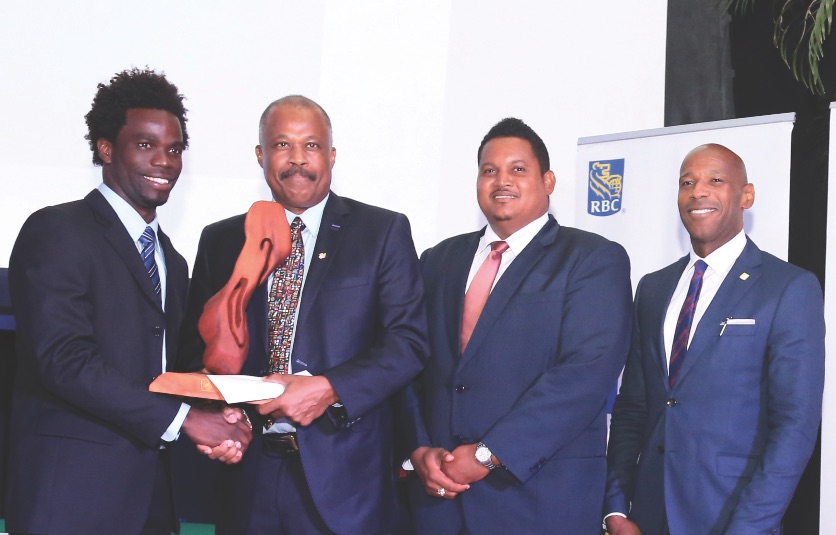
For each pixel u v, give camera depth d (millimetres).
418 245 4488
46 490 2260
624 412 2873
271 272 2475
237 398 2211
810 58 3725
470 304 2734
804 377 2518
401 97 4504
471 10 4609
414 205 4500
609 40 4707
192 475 3719
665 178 3586
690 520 2564
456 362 2682
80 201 2469
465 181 4547
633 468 2777
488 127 4598
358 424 2512
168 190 2508
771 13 4641
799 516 4031
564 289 2631
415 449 2666
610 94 4699
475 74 4605
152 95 2482
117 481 2309
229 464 2590
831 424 3186
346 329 2498
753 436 2574
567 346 2578
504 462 2475
